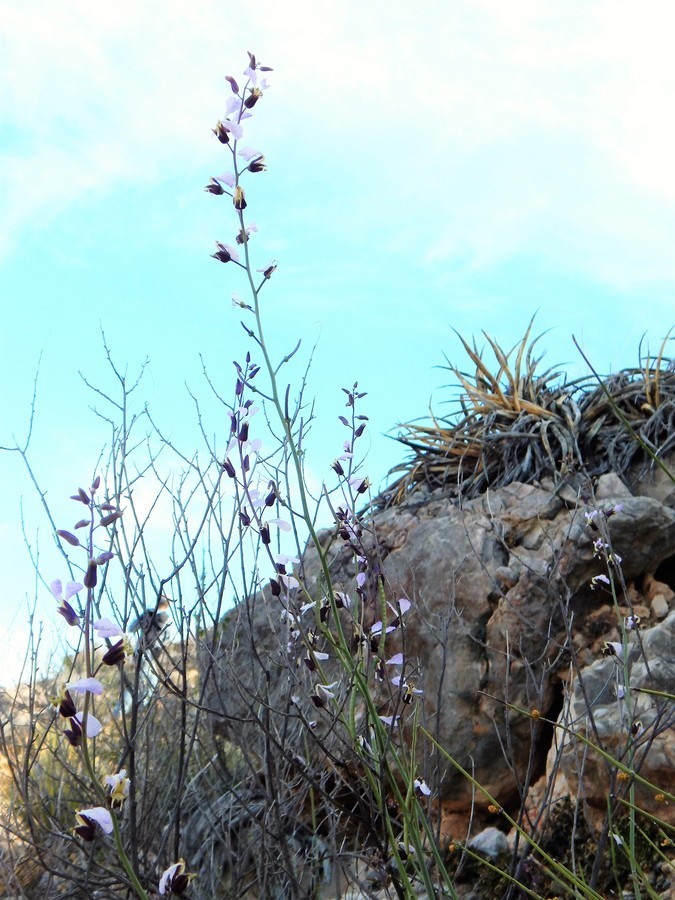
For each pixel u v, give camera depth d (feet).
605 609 13.29
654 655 11.86
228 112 7.78
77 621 4.91
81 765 11.02
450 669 13.34
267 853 9.56
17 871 9.90
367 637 8.14
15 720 11.41
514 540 14.24
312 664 8.09
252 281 7.77
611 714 11.02
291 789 10.57
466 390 19.10
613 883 10.34
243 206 7.73
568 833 11.02
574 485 14.82
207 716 11.37
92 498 5.25
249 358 7.99
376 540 8.98
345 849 11.51
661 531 13.24
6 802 10.99
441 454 18.13
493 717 13.01
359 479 8.88
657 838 10.34
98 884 8.62
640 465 15.46
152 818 10.03
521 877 10.43
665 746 10.39
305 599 10.53
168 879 5.26
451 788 13.01
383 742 7.71
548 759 12.05
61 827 9.65
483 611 13.56
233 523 9.86
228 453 7.97
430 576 14.14
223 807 10.75
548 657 13.07
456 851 11.07
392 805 8.75
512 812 12.94
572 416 16.96
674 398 16.05
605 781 10.67
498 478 16.53
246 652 12.28
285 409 7.82
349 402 8.95
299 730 10.61
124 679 9.21
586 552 13.21
